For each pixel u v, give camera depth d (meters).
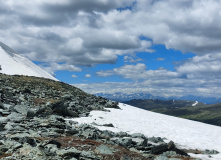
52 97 50.62
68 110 37.75
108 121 39.38
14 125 20.48
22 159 12.45
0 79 54.06
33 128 21.11
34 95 48.03
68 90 68.94
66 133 21.48
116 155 17.03
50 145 15.70
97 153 16.64
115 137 26.41
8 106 31.75
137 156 18.69
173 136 34.97
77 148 16.77
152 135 33.59
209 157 25.08
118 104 70.69
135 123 41.81
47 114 32.22
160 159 19.28
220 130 49.22
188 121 60.53
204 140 34.50
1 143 14.34
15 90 45.97
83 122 34.38
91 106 52.62
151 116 58.41
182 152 24.62
